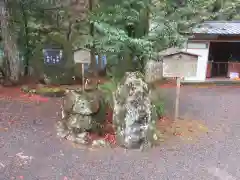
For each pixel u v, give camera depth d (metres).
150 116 8.30
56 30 15.55
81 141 8.40
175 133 9.12
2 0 14.17
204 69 16.12
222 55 17.67
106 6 8.99
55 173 6.91
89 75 15.01
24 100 12.35
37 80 15.15
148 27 9.41
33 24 15.25
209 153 8.00
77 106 8.65
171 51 9.34
